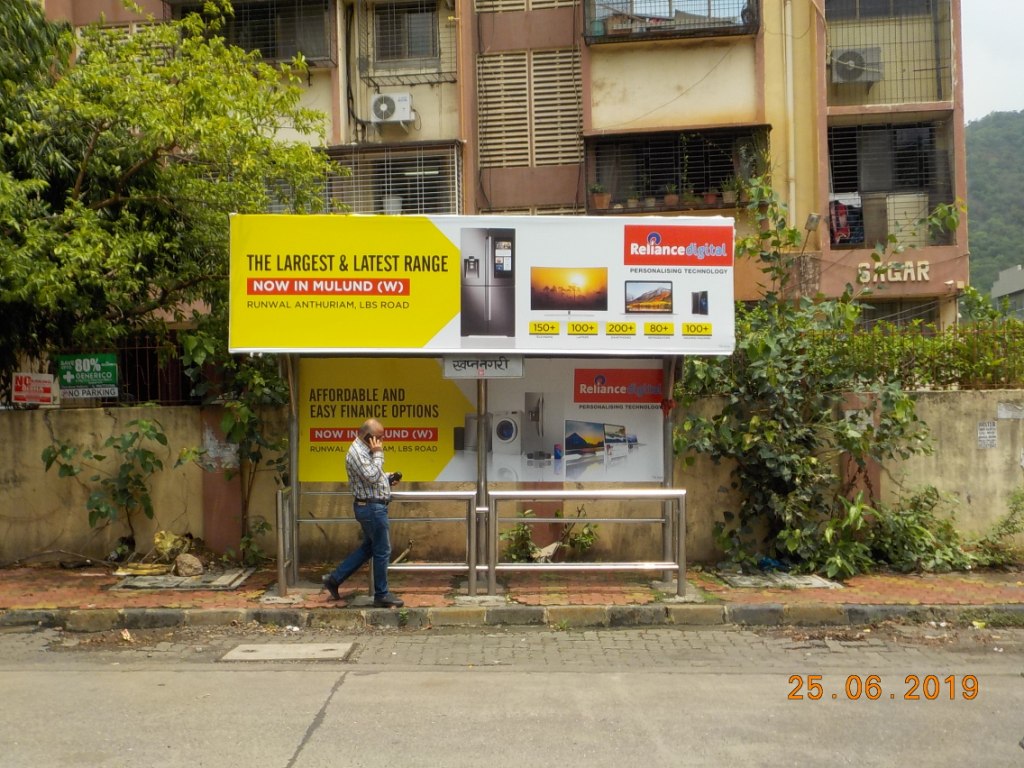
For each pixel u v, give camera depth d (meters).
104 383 9.71
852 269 16.09
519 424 8.77
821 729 5.09
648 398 8.80
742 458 9.16
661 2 16.47
